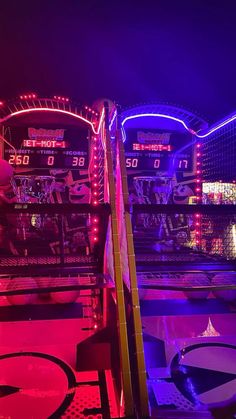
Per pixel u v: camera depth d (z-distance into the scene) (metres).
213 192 7.73
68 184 7.56
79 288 3.22
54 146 7.52
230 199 7.23
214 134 7.70
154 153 8.05
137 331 2.49
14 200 7.23
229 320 4.42
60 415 2.52
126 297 2.88
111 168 3.09
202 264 4.12
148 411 2.31
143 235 6.78
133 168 8.00
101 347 3.22
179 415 2.46
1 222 4.84
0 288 4.27
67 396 2.76
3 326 4.23
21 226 5.63
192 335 3.91
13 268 3.88
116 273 2.66
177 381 2.95
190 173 8.10
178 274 4.23
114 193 2.96
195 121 7.58
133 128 7.99
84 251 6.49
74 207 2.87
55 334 3.99
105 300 3.62
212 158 7.80
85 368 3.18
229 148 7.17
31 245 5.67
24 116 7.39
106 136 3.36
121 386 2.56
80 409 2.60
